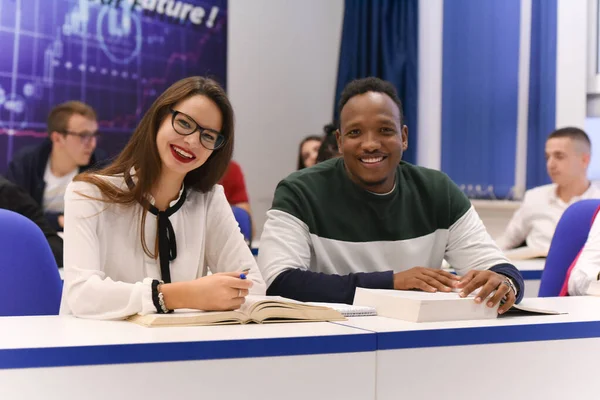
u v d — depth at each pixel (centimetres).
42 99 422
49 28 423
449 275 164
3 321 130
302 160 423
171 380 103
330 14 512
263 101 494
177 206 162
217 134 152
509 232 384
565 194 367
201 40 471
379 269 191
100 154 435
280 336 110
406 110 464
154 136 153
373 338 114
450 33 457
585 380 130
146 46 453
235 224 174
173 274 161
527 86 432
